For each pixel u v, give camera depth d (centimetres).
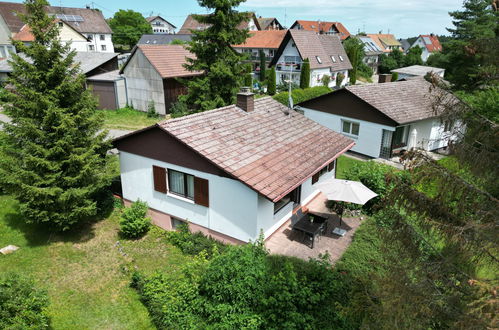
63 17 6775
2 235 1358
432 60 4512
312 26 8056
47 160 1245
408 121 2081
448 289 605
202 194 1259
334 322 844
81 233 1402
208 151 1195
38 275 1154
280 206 1355
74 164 1275
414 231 640
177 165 1295
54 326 942
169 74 3133
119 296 1066
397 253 670
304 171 1283
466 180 665
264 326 827
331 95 2411
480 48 605
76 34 5866
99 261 1236
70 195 1246
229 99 2541
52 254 1269
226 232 1253
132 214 1362
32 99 1234
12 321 742
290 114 1709
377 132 2186
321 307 879
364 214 1505
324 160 1416
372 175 1560
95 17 7331
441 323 616
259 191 1085
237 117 1483
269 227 1269
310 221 1316
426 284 599
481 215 603
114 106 3419
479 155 594
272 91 4378
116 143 1463
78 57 3731
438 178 620
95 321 970
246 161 1220
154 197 1432
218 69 2347
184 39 7006
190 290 950
